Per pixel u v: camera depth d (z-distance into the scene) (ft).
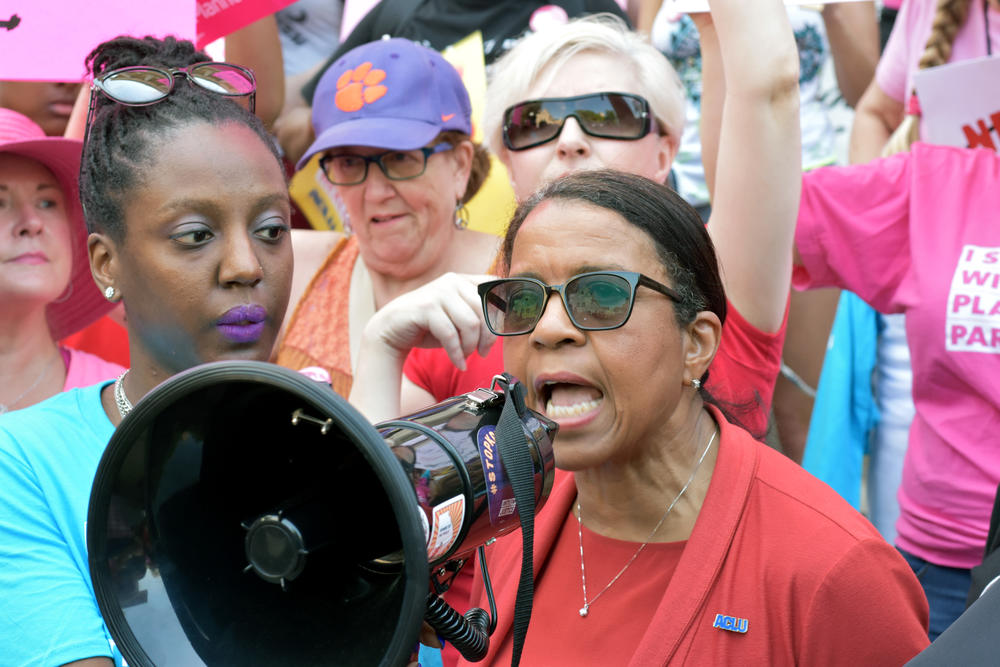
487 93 10.25
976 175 9.92
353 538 4.09
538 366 5.53
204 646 4.15
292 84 12.85
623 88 9.45
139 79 5.10
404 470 3.74
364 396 7.40
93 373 9.61
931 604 9.82
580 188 5.65
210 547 4.31
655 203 5.57
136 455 3.92
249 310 5.11
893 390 12.23
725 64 7.72
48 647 4.71
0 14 8.09
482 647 4.51
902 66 12.15
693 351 5.77
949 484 9.62
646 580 5.70
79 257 9.25
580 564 5.97
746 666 5.12
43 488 5.09
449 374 8.73
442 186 10.23
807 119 13.17
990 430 9.43
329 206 12.37
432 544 3.90
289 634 4.09
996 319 9.32
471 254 10.70
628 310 5.26
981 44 11.16
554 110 9.48
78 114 10.30
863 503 13.29
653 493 5.78
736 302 7.96
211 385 3.66
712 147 10.44
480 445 4.33
